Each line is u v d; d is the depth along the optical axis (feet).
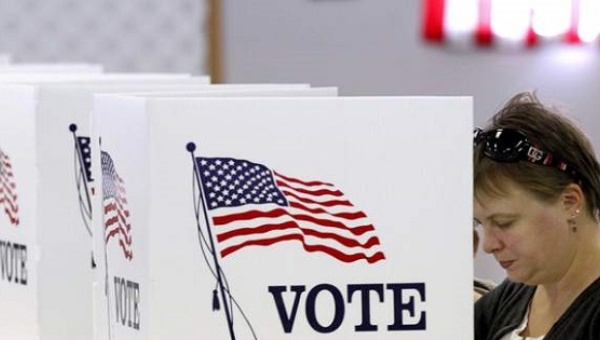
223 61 37.91
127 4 38.01
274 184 9.59
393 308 9.75
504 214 10.92
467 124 9.71
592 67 34.71
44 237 12.24
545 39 35.12
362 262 9.70
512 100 11.41
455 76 36.27
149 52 38.17
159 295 9.47
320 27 37.17
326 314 9.70
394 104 9.66
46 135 12.15
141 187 9.53
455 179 9.73
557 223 10.98
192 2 38.09
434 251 9.76
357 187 9.66
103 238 10.82
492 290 12.76
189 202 9.48
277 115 9.55
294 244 9.64
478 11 35.78
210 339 9.57
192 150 9.45
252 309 9.61
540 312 11.74
